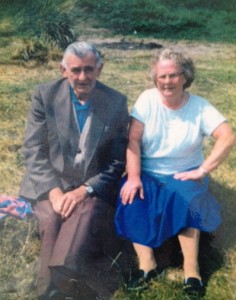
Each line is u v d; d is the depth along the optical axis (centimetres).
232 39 1144
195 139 372
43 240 346
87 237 342
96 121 364
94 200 359
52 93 367
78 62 348
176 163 376
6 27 991
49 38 933
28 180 376
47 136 372
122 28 1177
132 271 366
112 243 380
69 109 363
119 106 367
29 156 373
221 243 398
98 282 350
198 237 362
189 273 354
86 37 1093
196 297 344
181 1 1441
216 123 371
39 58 864
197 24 1217
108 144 369
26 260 372
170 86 358
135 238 364
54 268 329
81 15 1213
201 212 362
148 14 1251
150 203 365
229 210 436
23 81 762
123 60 916
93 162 366
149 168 380
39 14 1023
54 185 367
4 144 541
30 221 397
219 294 348
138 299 343
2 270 360
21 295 340
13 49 892
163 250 386
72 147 367
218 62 940
